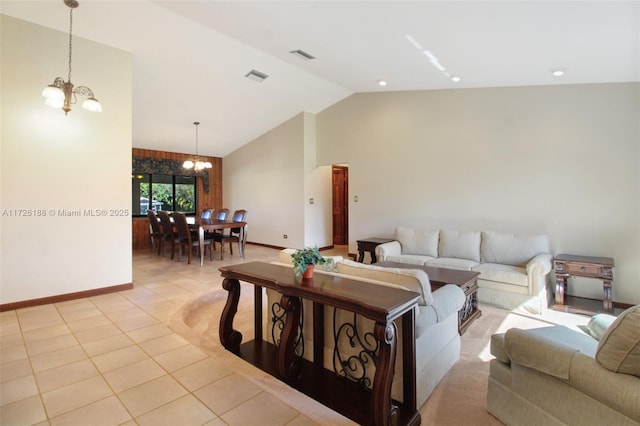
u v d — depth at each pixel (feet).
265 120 23.71
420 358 6.34
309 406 6.09
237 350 8.55
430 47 10.95
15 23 11.15
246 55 15.40
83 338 8.90
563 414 4.81
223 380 6.89
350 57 13.07
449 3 7.88
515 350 5.47
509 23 8.45
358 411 6.03
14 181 11.22
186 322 11.21
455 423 5.95
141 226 25.75
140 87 17.30
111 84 13.25
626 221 12.51
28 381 6.78
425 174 17.71
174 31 13.02
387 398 5.32
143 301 12.18
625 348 4.08
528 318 11.13
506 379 5.80
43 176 11.75
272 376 7.20
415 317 6.03
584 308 11.80
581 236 13.39
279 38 12.03
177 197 28.17
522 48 9.99
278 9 9.78
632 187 12.40
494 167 15.49
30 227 11.54
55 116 11.94
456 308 7.45
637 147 12.31
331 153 22.50
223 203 30.60
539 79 13.20
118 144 13.39
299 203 23.75
